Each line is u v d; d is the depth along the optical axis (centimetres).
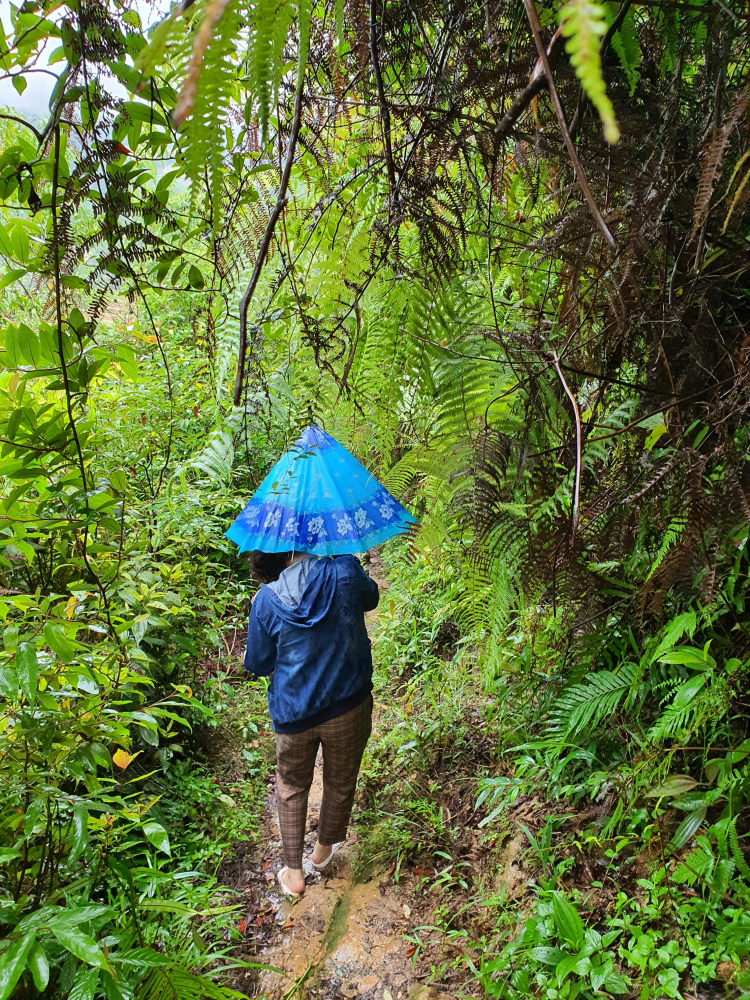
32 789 145
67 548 143
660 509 122
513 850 244
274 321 123
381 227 115
